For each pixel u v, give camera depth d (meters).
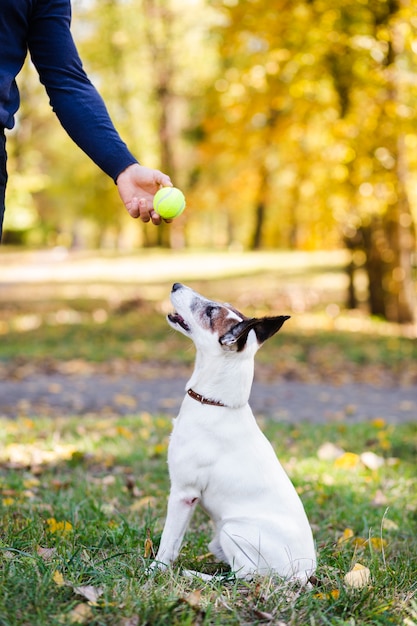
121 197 3.49
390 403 9.71
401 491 5.58
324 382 10.92
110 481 5.45
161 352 12.77
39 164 30.91
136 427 7.50
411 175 14.82
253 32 13.18
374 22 12.62
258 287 22.36
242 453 3.55
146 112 29.80
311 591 3.17
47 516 4.37
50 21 3.24
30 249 42.00
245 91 14.12
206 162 16.27
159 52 27.05
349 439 7.28
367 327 16.05
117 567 3.36
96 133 3.35
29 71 22.20
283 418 8.52
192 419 3.59
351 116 12.93
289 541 3.45
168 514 3.57
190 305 3.73
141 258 31.70
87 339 14.10
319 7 12.63
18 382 10.10
